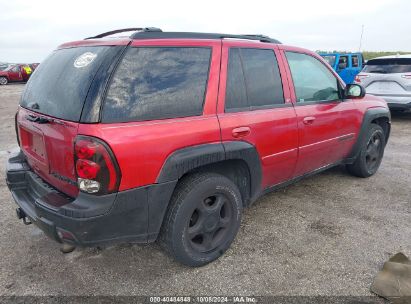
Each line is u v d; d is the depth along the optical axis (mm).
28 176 2906
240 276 2705
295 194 4246
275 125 3174
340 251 3018
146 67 2412
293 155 3467
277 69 3338
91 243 2275
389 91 8312
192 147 2541
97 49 2438
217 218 2844
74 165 2230
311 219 3600
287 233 3322
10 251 3033
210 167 2803
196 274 2732
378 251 3012
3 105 13758
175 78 2539
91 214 2178
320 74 3871
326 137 3855
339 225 3471
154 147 2330
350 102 4215
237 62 2959
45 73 2785
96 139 2129
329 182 4652
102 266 2830
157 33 2557
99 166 2141
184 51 2635
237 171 3082
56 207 2289
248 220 3586
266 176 3283
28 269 2787
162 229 2615
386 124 4996
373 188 4438
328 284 2604
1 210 3805
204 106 2674
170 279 2674
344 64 14344
